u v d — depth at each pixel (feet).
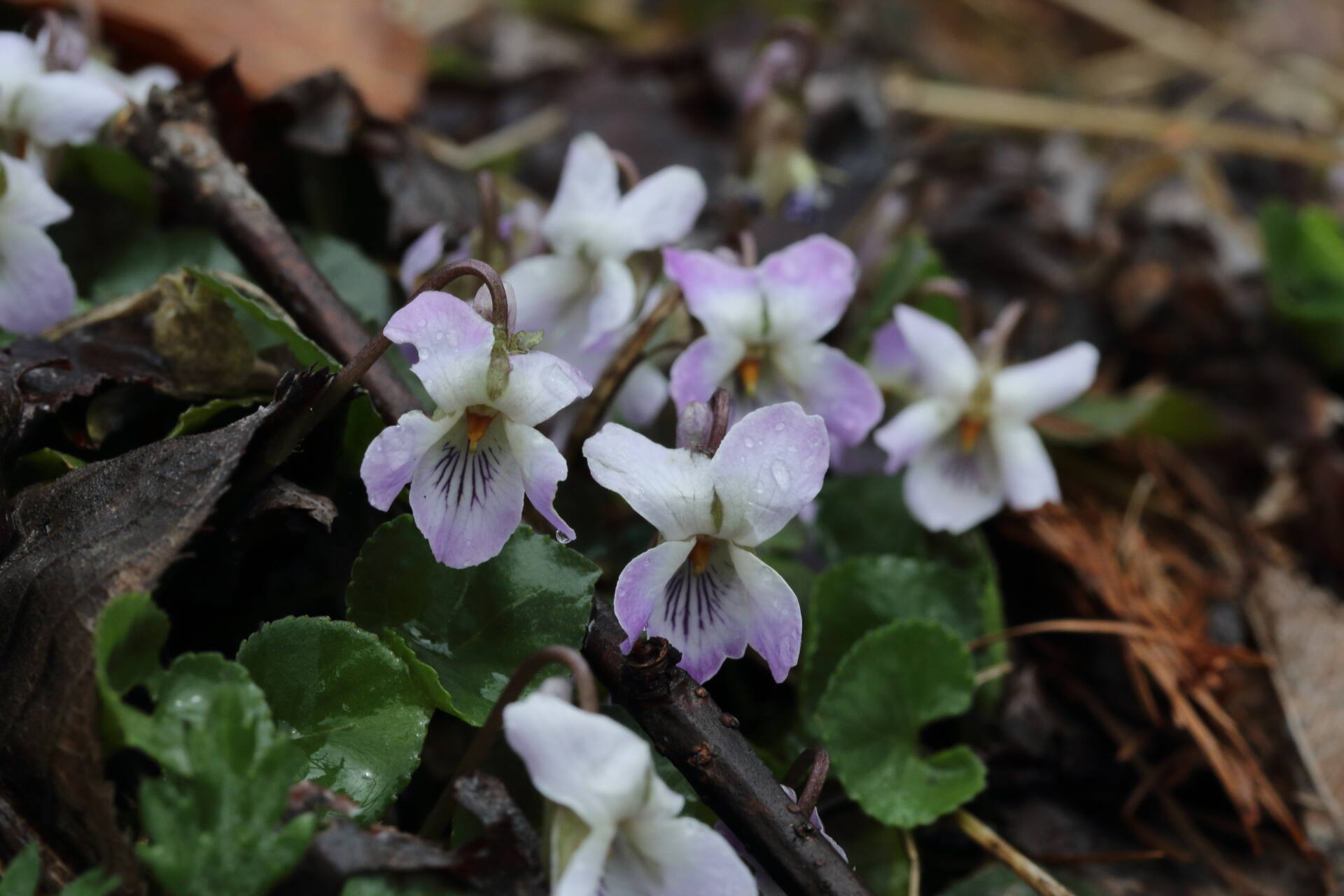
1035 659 0.99
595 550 0.91
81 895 0.76
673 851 0.77
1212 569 1.05
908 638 0.91
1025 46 1.95
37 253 0.90
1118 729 0.97
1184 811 0.97
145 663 0.79
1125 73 1.93
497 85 1.46
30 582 0.80
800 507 0.81
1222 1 2.13
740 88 1.37
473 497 0.81
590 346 0.89
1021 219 1.25
